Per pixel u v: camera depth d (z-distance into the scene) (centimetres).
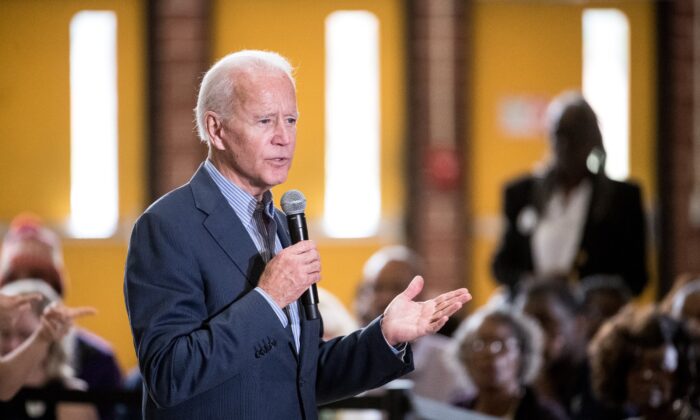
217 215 592
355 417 1132
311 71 2233
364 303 1280
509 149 2250
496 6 2250
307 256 576
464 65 2227
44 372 981
